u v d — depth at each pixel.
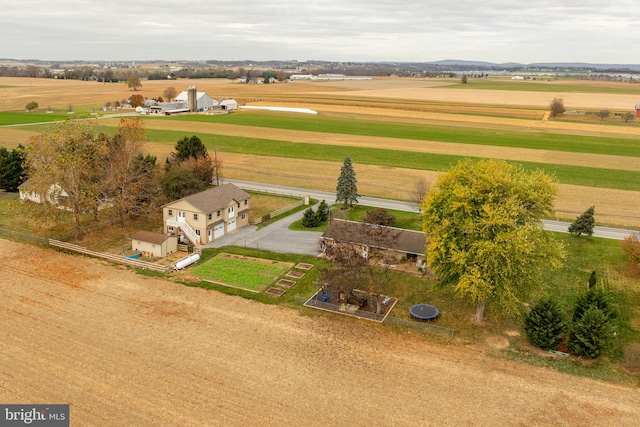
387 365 38.19
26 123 151.88
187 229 62.06
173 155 89.88
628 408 34.00
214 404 32.88
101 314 44.47
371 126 164.75
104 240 63.03
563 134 152.38
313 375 36.56
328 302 47.91
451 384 36.03
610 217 75.56
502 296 41.53
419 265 55.59
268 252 59.84
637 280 53.50
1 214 72.00
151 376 35.62
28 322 42.59
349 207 78.19
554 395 35.16
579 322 40.03
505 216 41.62
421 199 72.38
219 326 43.09
